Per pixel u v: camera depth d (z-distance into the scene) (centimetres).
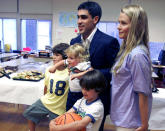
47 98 178
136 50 107
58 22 498
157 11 455
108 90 141
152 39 471
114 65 126
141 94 107
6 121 259
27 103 212
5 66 278
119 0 464
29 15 520
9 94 213
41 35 532
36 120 184
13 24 534
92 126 122
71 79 129
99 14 133
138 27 110
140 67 104
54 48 173
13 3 518
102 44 131
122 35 117
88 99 127
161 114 186
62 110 175
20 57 405
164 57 411
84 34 141
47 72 186
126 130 118
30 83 214
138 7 111
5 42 548
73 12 484
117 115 122
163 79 466
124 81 116
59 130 116
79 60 134
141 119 111
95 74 121
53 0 487
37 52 491
